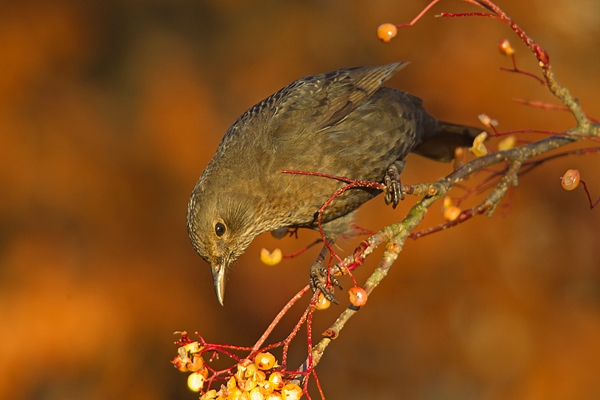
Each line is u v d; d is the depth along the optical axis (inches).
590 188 486.6
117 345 448.8
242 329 477.7
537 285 487.5
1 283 450.0
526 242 492.1
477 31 506.9
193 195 275.1
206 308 473.7
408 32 520.4
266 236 476.4
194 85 508.4
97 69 510.0
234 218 272.2
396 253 215.3
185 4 533.6
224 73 522.6
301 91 285.3
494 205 242.5
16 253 457.4
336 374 510.3
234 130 282.5
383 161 286.4
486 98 489.1
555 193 492.7
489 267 488.1
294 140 273.9
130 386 448.5
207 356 468.1
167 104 496.4
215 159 277.7
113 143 490.3
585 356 473.1
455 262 488.4
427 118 312.7
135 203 478.6
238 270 478.0
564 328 479.5
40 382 436.5
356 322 504.7
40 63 491.2
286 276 475.8
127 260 467.8
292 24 536.7
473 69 496.1
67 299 448.5
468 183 473.7
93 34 512.4
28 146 474.0
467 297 490.6
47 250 459.8
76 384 442.0
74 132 485.1
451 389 490.0
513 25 239.3
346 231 288.7
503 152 247.6
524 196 494.6
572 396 465.4
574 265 489.1
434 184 231.5
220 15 535.2
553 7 516.1
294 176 271.9
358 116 283.6
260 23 536.7
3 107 475.2
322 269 269.4
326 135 277.0
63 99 490.9
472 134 322.7
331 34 536.7
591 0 522.6
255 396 179.8
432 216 475.2
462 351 489.7
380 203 461.7
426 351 495.8
